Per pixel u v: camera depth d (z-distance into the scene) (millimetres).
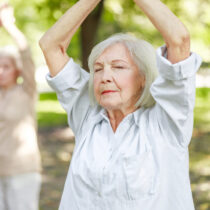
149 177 2412
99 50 2617
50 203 7301
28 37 25141
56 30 2668
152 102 2635
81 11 2609
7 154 4777
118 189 2420
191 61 2236
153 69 2588
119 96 2568
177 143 2447
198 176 8641
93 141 2652
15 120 4820
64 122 16719
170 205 2441
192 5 16781
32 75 4906
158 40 20453
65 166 9961
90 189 2506
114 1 16531
